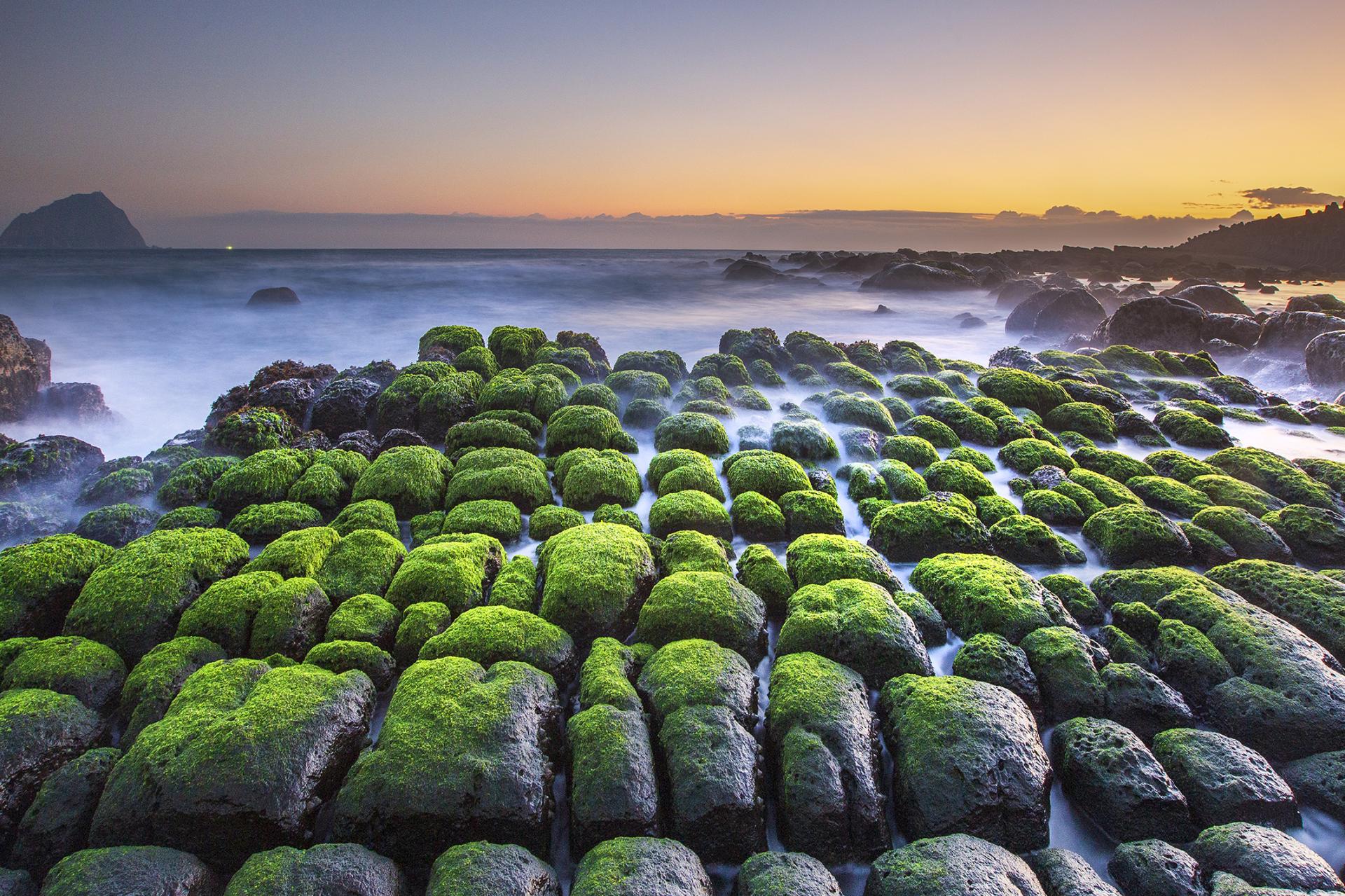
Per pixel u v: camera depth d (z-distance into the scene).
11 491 8.47
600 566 6.27
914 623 5.92
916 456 9.75
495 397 11.09
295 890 3.71
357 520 7.46
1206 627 5.95
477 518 7.51
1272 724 5.13
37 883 4.10
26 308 33.38
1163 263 69.81
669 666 5.20
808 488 8.51
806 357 15.12
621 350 28.30
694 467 8.66
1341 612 6.15
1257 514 8.31
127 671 5.52
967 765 4.45
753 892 3.85
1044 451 9.84
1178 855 4.20
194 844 4.12
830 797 4.32
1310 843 4.55
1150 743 5.19
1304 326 18.88
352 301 39.34
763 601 6.30
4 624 5.75
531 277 56.00
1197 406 12.59
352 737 4.75
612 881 3.74
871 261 63.38
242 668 5.14
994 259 66.75
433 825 4.16
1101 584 6.80
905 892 3.84
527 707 4.82
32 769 4.48
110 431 15.06
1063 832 4.66
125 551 6.41
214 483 8.23
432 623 5.79
